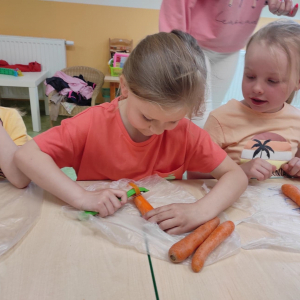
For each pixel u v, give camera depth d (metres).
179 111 0.54
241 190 0.72
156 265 0.48
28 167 0.64
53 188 0.62
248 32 1.27
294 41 0.85
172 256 0.48
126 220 0.58
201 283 0.45
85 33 3.29
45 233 0.53
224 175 0.75
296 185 0.85
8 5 3.08
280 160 1.03
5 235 0.51
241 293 0.44
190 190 0.77
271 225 0.62
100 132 0.77
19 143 0.95
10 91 3.46
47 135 0.71
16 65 3.14
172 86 0.51
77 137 0.75
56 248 0.50
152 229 0.55
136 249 0.51
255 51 0.87
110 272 0.45
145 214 0.60
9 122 0.96
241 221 0.63
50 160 0.67
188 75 0.52
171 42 0.55
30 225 0.55
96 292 0.41
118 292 0.42
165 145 0.82
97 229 0.56
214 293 0.43
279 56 0.84
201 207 0.62
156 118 0.56
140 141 0.80
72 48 3.35
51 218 0.58
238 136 1.04
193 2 1.14
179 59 0.52
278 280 0.47
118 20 3.27
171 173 0.86
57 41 3.21
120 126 0.77
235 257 0.52
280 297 0.44
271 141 1.03
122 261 0.48
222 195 0.67
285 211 0.69
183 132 0.81
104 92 3.49
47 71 3.28
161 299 0.41
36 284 0.42
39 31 3.23
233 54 1.36
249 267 0.50
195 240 0.51
